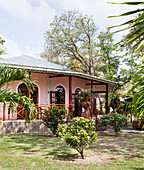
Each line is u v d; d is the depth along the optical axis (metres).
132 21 1.27
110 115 13.66
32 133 12.48
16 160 6.85
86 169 6.10
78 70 30.78
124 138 12.14
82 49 29.25
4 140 9.98
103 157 7.68
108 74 26.12
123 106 17.41
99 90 19.88
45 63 16.66
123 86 20.66
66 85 17.30
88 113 15.62
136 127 15.78
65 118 12.03
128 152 8.57
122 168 6.28
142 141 11.20
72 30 29.16
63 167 6.24
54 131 11.61
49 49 29.67
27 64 14.51
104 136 12.81
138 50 1.43
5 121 11.95
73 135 7.46
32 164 6.46
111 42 27.22
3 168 5.96
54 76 15.45
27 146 8.95
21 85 14.04
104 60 28.08
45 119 11.77
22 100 6.27
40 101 15.18
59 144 9.62
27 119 6.59
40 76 15.36
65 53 29.34
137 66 1.69
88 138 7.27
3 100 6.01
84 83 19.59
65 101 17.11
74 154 7.95
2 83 6.08
